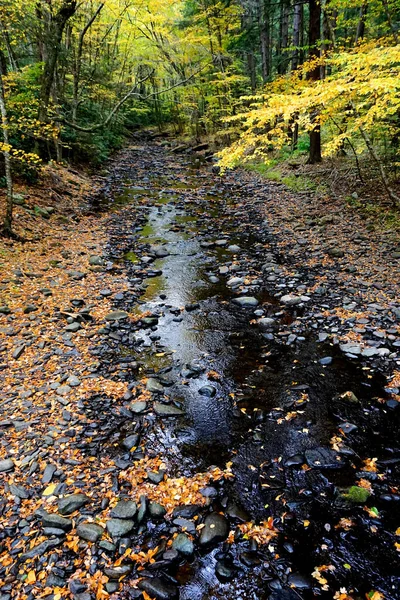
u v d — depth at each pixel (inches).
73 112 663.1
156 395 199.3
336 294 290.7
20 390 194.7
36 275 321.7
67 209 496.1
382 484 146.9
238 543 126.9
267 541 127.4
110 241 425.4
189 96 1085.8
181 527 131.6
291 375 213.2
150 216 518.6
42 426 173.3
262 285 321.1
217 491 146.8
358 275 314.2
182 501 141.9
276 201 539.5
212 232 454.9
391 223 383.2
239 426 179.9
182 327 265.6
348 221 415.8
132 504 138.3
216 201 582.6
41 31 486.3
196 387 207.2
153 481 149.7
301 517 135.6
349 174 501.4
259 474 154.3
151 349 240.4
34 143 544.1
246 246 407.5
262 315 277.1
